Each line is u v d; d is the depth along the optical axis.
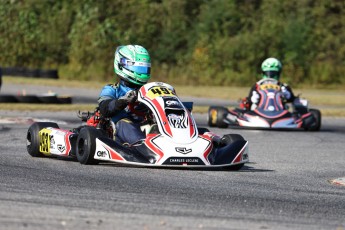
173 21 109.94
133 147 24.31
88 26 110.69
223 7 109.44
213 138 25.95
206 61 103.31
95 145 24.30
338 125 50.25
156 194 19.14
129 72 26.36
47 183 20.44
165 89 25.59
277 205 18.45
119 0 113.56
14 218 15.13
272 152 32.78
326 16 108.75
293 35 103.81
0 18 116.19
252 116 44.53
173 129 24.28
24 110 53.72
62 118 47.81
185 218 16.02
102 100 25.89
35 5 116.69
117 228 14.48
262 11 109.62
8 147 30.91
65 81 97.75
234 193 19.98
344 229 15.73
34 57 112.38
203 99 74.06
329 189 21.94
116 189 19.70
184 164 23.62
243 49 102.94
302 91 92.12
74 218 15.40
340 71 102.94
